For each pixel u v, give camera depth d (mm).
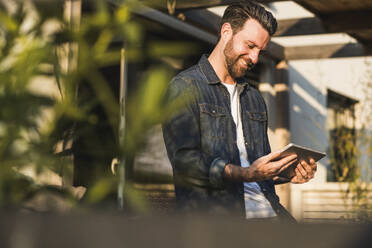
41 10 550
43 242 302
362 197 4602
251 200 1829
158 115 466
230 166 1662
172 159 1722
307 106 6863
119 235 306
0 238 301
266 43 1949
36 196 504
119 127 510
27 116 500
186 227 310
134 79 3254
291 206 5223
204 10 4477
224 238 309
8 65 530
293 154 1651
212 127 1813
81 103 564
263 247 308
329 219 334
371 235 302
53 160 513
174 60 3312
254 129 1987
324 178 6922
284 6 5766
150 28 4273
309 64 6969
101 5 566
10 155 491
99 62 544
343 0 4336
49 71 540
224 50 1956
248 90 2041
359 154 5039
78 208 404
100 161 510
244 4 1942
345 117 7949
